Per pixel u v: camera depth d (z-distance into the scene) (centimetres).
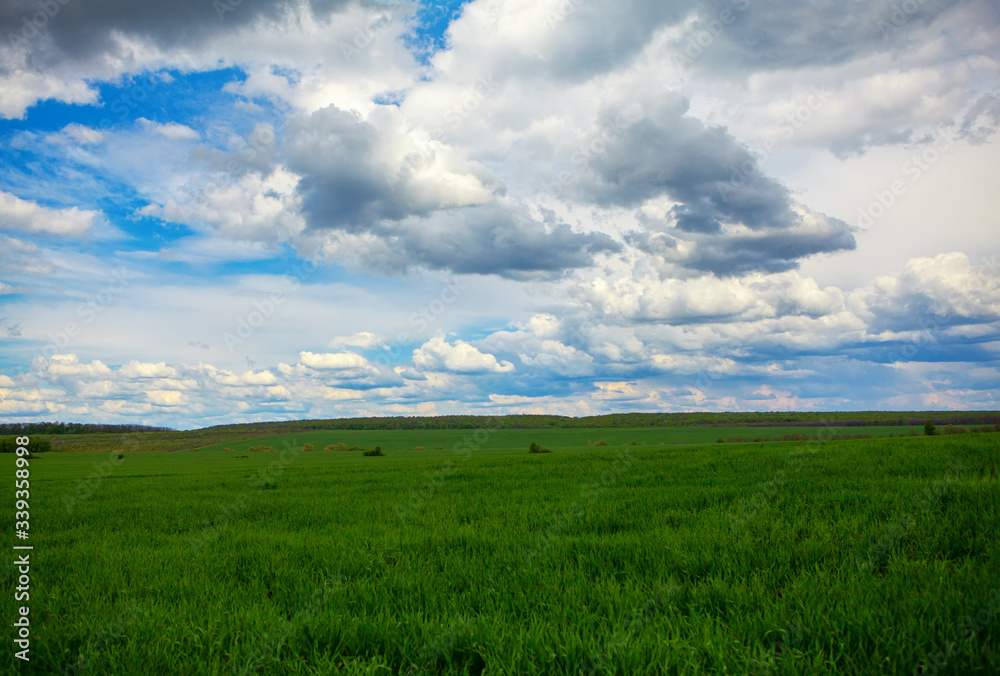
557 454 4272
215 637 493
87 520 1345
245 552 850
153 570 755
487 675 398
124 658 451
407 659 433
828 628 436
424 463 3897
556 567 684
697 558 671
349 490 1950
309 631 486
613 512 1080
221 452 8675
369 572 707
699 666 386
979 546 651
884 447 2612
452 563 723
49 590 670
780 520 871
